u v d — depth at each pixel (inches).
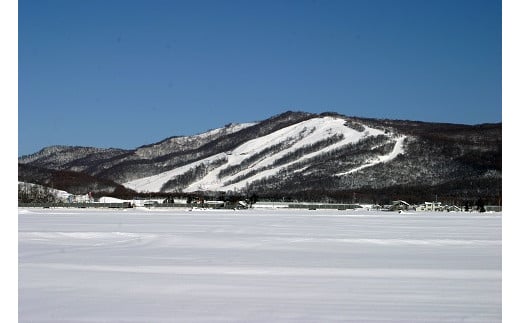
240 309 679.7
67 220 2765.7
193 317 644.7
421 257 1186.6
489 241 1581.0
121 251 1289.4
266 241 1562.5
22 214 3624.5
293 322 624.7
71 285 831.1
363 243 1508.4
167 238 1658.5
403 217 3476.9
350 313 661.3
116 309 681.0
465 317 645.3
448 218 3368.6
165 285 833.5
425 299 735.1
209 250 1321.4
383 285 837.2
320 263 1082.1
